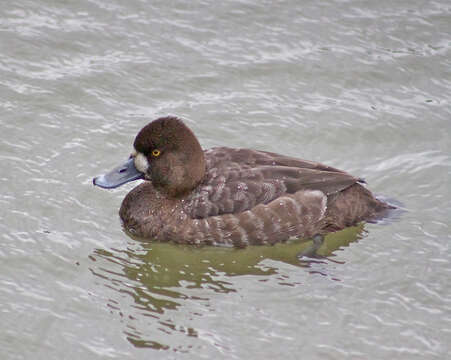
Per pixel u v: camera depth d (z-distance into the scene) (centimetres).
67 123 1291
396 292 1002
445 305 981
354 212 1106
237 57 1451
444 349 911
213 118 1330
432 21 1538
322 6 1559
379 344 914
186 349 890
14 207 1110
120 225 1121
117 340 898
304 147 1294
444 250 1079
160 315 944
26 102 1316
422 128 1337
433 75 1433
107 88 1368
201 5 1558
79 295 968
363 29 1519
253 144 1289
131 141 1272
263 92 1392
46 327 911
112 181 1105
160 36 1479
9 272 993
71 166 1209
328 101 1384
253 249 1088
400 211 1146
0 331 898
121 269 1028
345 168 1252
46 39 1444
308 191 1078
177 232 1081
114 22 1499
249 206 1064
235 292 996
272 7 1560
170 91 1379
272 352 894
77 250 1051
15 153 1214
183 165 1088
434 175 1237
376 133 1327
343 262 1059
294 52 1469
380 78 1430
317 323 942
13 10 1498
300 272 1040
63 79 1372
